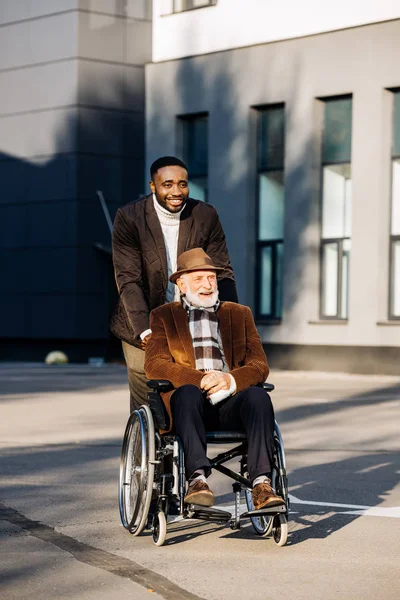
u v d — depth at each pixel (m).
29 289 32.38
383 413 16.34
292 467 10.66
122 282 7.78
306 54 27.41
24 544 6.89
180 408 6.78
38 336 32.22
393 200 26.23
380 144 26.12
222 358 7.26
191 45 30.05
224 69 29.16
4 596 5.54
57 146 31.52
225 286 7.87
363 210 26.39
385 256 26.22
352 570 6.23
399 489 9.33
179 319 7.29
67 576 6.00
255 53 28.45
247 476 7.35
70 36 31.02
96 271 31.61
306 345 27.39
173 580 5.93
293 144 27.67
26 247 32.41
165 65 30.73
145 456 6.97
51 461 10.97
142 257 7.80
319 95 27.19
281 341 27.89
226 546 6.89
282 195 28.39
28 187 32.25
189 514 6.79
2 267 32.97
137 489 7.20
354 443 12.71
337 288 27.20
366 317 26.31
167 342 7.26
